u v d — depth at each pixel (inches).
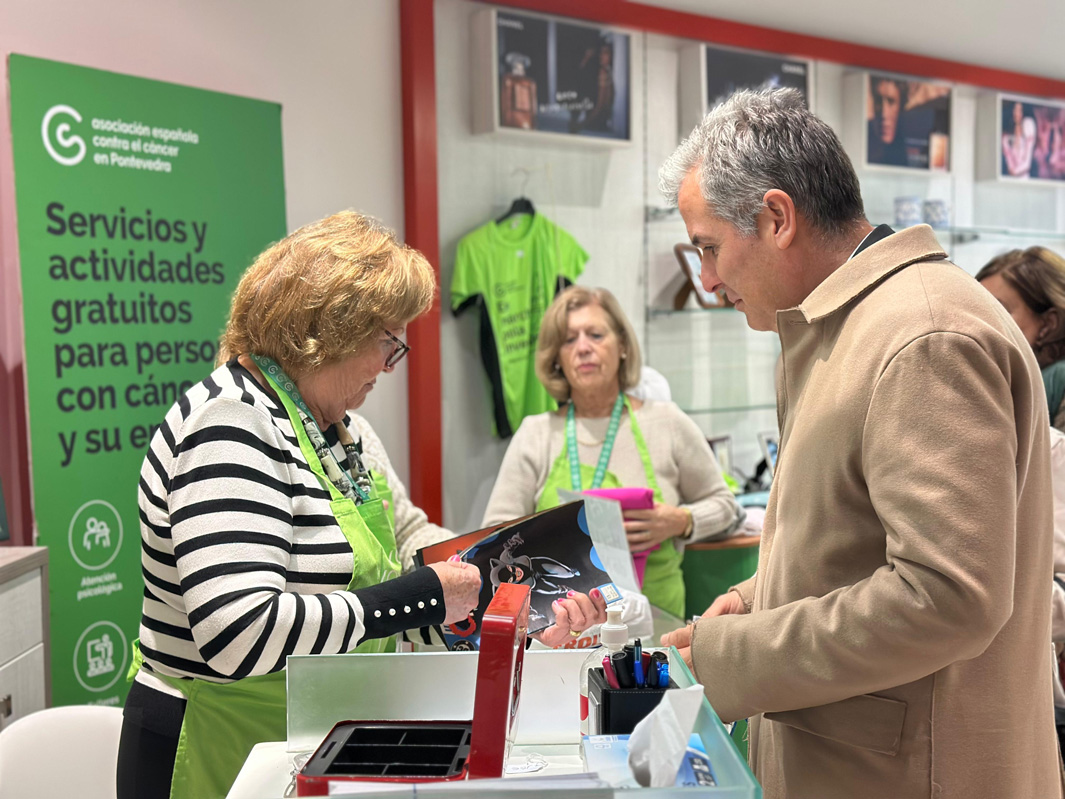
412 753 35.7
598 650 41.0
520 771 38.7
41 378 99.4
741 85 166.2
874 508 42.6
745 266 48.5
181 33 117.8
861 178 186.4
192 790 51.5
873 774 43.9
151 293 109.6
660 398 144.7
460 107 145.7
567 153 157.0
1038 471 43.7
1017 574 43.1
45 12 106.0
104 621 105.3
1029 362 43.3
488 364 146.3
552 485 107.8
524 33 144.0
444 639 54.2
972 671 42.8
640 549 97.9
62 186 101.0
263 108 120.9
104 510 105.2
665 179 51.7
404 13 136.6
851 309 45.0
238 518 46.2
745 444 182.7
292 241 53.5
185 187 112.7
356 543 52.1
